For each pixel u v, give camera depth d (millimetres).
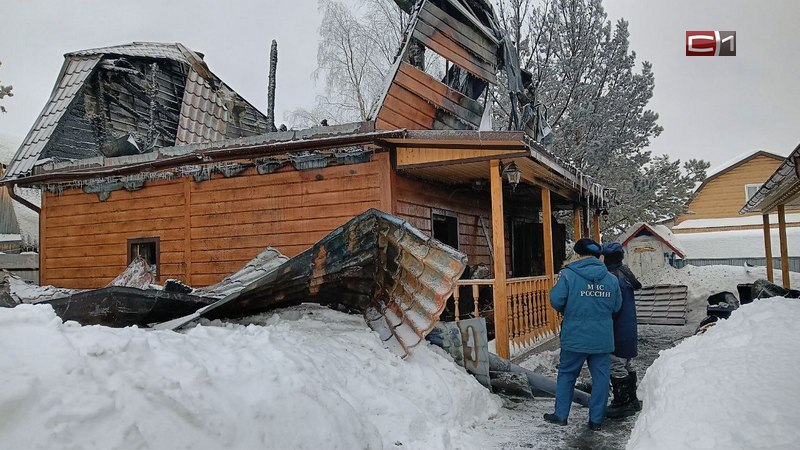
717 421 3014
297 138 8398
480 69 11523
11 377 2283
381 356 4789
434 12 10516
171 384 2701
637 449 3328
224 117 13516
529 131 12602
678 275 18016
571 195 12000
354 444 3355
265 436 2887
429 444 3941
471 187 10398
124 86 12680
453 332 5848
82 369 2512
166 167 9438
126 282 7945
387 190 8070
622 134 18469
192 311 4883
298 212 8641
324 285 5203
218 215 9219
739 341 4016
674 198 19188
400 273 5254
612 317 5434
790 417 2762
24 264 13023
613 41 18516
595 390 5004
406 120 9523
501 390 6082
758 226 29953
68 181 10367
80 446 2189
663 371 4434
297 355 3842
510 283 7797
